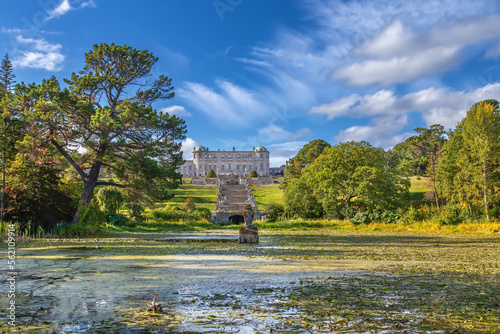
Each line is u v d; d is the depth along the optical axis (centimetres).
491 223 3819
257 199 9381
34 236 2945
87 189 3878
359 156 5822
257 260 1563
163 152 4019
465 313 720
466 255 1747
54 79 3822
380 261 1533
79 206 3572
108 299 837
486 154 4044
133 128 3862
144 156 3856
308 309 750
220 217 7194
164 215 5569
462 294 885
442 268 1316
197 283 1030
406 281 1056
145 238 3033
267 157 19288
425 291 919
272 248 2153
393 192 5628
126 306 775
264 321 670
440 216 4241
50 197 3388
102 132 3666
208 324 650
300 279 1095
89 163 4091
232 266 1371
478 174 4166
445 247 2175
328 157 5847
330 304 790
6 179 3259
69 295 877
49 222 3353
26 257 1655
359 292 907
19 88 3722
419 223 4269
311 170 6078
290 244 2450
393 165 10444
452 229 3750
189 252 1906
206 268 1320
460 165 4450
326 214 5791
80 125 3828
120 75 4094
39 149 3466
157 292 912
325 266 1374
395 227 4216
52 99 3609
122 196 4525
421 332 610
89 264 1423
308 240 2808
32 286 984
